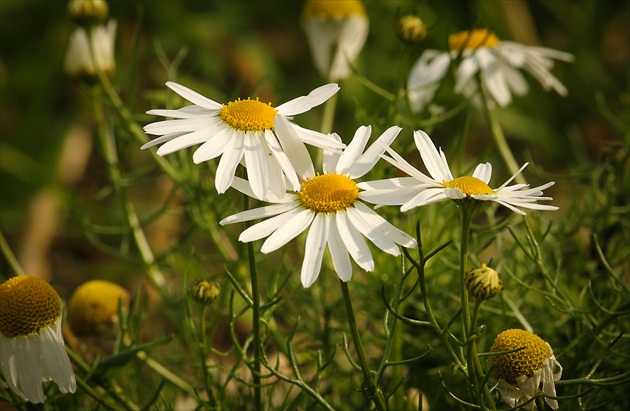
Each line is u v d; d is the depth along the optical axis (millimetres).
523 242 619
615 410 587
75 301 584
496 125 629
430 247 601
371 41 1024
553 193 788
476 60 642
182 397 632
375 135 596
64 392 517
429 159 505
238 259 611
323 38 654
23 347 513
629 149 609
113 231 636
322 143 507
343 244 497
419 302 607
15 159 1000
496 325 602
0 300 512
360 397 607
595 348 586
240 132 509
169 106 629
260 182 502
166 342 558
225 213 618
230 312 536
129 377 604
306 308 632
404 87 601
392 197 500
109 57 638
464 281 495
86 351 604
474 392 499
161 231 877
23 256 922
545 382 511
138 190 938
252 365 555
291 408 551
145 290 592
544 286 610
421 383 603
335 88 519
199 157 503
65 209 967
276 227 499
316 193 501
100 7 625
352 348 625
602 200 628
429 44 1023
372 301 616
